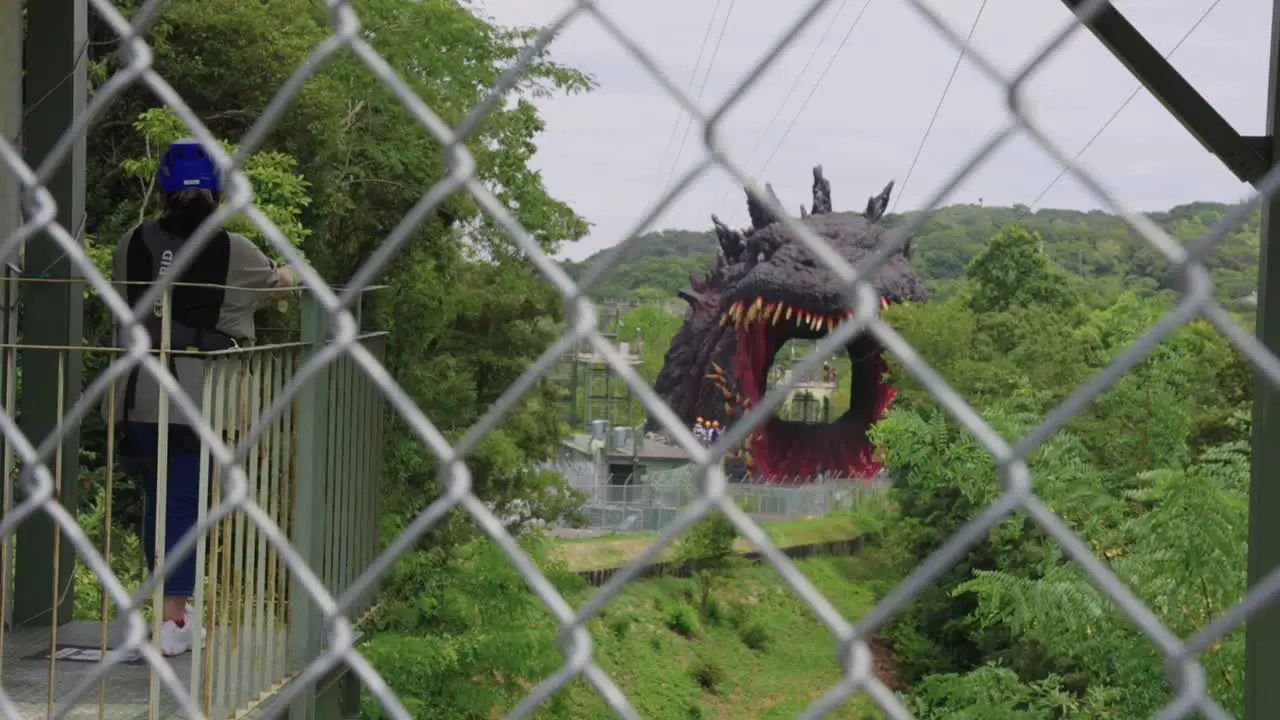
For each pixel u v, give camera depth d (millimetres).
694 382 49406
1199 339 18859
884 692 1051
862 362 50656
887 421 19359
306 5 17812
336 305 1308
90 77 14906
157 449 4633
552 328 22281
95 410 12391
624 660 32219
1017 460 989
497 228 20969
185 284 4613
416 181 19016
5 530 1647
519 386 1204
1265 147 6926
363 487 6102
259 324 6895
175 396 1505
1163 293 26953
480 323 21922
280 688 4914
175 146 4730
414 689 17641
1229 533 12414
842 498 47000
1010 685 15562
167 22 15836
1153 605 13062
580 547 37750
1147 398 16859
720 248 49125
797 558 39125
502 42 20500
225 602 4422
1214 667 12039
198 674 4207
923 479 19234
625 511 44562
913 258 44938
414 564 18328
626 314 56812
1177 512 12648
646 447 54500
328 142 17281
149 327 4645
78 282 4961
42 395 5719
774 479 49312
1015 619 14961
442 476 1262
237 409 4539
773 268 45438
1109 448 17094
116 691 4586
